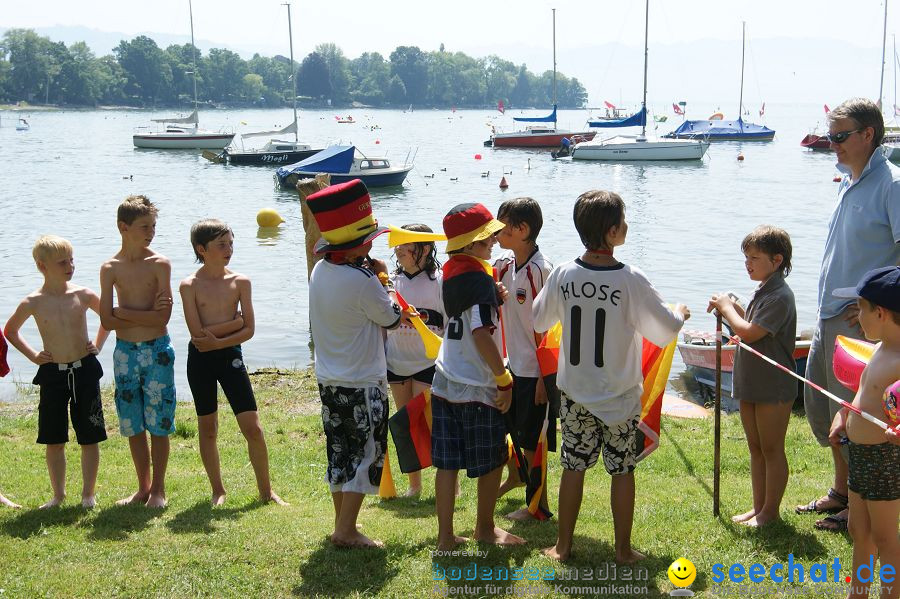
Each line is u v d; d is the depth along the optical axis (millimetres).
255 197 37719
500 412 4984
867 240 5199
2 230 27641
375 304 5008
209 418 6242
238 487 6684
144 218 6000
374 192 39812
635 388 4789
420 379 6547
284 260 22641
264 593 4566
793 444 7656
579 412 4824
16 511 6027
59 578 4742
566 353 4785
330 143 76688
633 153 56156
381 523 5715
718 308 5473
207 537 5340
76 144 73562
